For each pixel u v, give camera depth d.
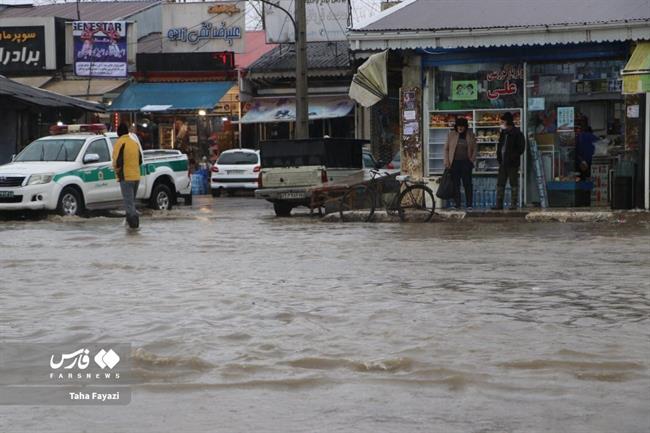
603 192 32.31
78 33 58.06
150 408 7.96
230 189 51.50
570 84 31.66
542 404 7.97
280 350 10.05
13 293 14.25
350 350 10.00
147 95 57.12
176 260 18.59
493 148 32.31
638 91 28.33
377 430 7.30
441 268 16.88
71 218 32.25
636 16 30.20
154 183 36.94
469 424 7.43
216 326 11.37
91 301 13.38
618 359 9.48
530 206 32.12
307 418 7.64
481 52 32.06
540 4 32.53
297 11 40.50
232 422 7.54
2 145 47.50
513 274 15.97
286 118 55.97
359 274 16.09
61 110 48.97
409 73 32.75
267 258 18.84
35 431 7.36
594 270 16.45
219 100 56.19
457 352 9.86
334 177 33.34
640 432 7.21
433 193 31.06
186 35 60.44
